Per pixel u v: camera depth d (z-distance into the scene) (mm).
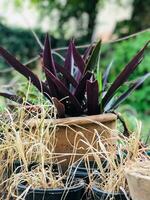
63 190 684
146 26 3807
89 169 718
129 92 907
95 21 4340
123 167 671
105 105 878
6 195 783
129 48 3133
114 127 859
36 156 764
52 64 890
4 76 3510
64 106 867
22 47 4168
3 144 815
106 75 972
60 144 810
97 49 853
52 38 4273
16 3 4090
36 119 784
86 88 855
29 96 990
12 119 793
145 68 2939
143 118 2828
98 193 678
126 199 667
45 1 4363
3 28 4180
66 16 4359
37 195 680
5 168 792
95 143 815
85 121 813
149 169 584
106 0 4266
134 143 717
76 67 977
